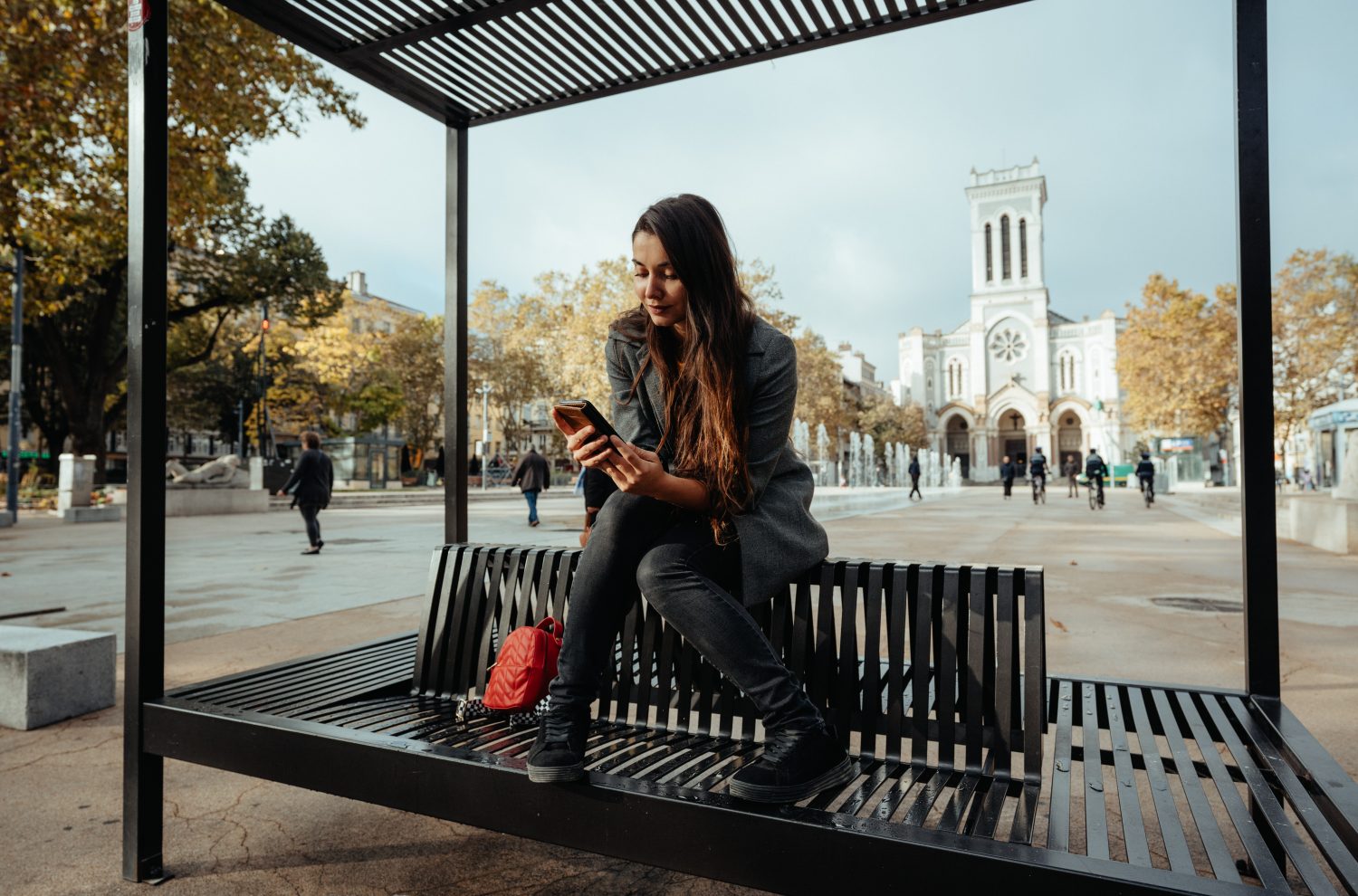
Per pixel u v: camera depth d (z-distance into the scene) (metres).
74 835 2.12
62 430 27.64
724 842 1.26
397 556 9.20
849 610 1.63
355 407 38.78
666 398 1.67
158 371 1.91
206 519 16.88
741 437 1.54
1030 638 1.45
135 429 1.89
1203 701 1.85
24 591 6.46
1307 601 5.52
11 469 15.63
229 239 23.67
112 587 6.66
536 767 1.38
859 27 2.25
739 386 1.54
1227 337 27.67
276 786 2.46
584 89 2.64
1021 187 73.75
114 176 10.02
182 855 2.00
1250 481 1.83
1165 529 12.59
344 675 2.23
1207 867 1.86
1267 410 1.79
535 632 1.88
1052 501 25.42
